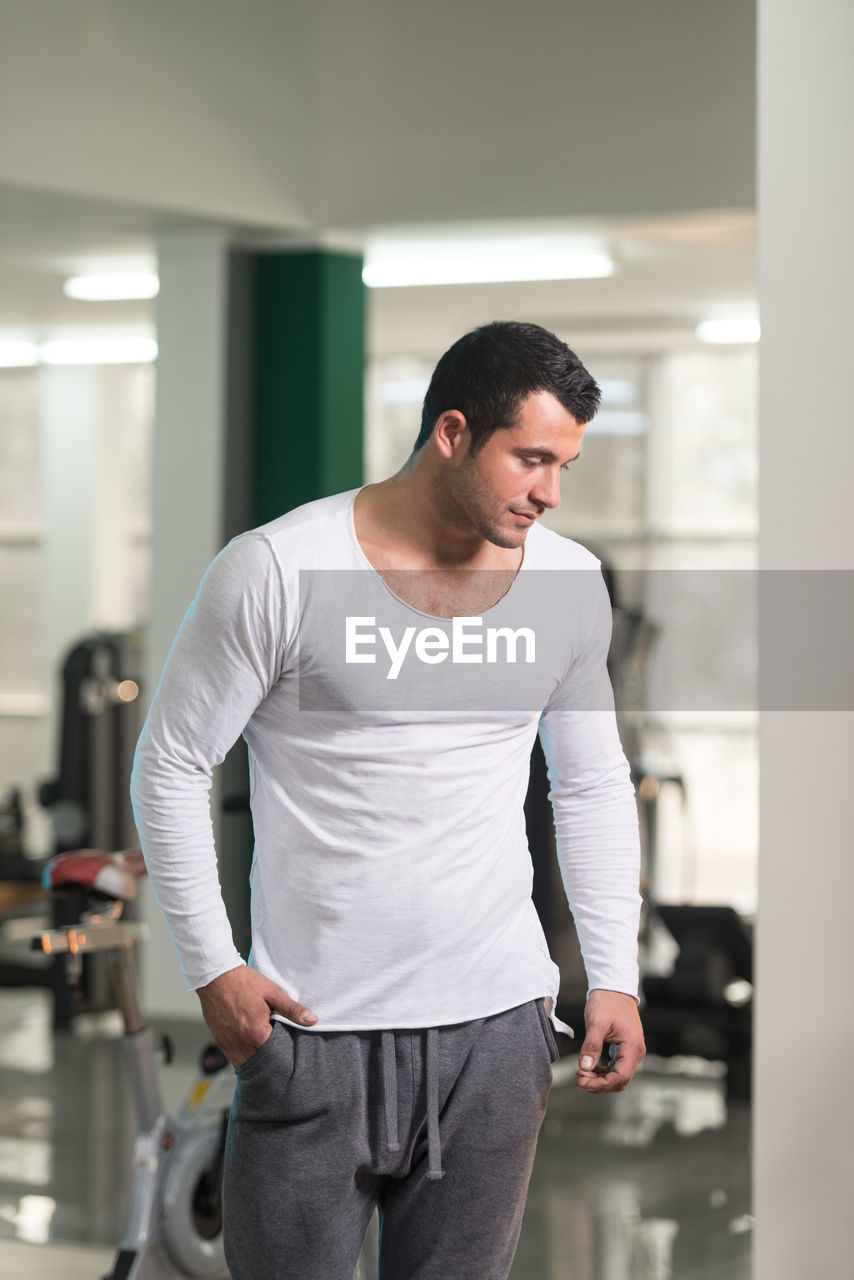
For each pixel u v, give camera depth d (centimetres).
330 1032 174
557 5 412
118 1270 288
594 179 531
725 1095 509
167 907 174
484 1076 176
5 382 941
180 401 588
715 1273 349
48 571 912
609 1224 383
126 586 923
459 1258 179
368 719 173
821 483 256
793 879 256
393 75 459
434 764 174
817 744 255
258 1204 177
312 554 173
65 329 804
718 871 877
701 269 657
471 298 719
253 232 581
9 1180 413
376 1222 262
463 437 172
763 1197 256
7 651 939
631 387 876
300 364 598
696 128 491
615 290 703
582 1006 533
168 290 591
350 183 544
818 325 257
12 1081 523
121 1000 295
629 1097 513
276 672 175
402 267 645
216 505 582
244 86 468
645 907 662
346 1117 174
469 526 175
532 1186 414
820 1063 254
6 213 559
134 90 473
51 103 483
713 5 408
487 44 436
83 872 278
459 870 175
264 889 179
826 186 257
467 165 525
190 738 175
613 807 197
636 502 879
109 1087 515
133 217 564
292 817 176
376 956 174
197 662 174
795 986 255
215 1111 305
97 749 611
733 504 869
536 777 527
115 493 916
